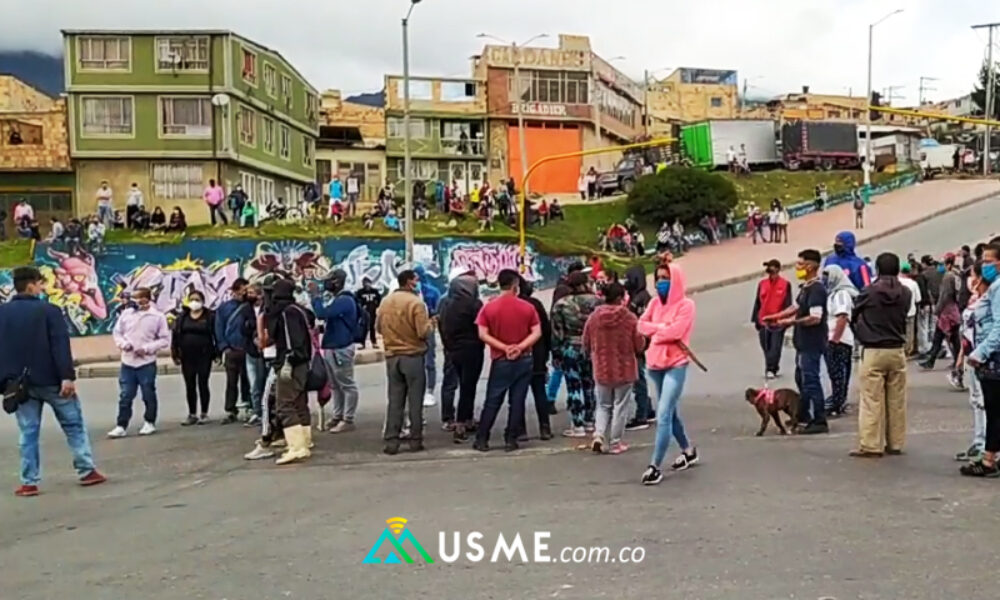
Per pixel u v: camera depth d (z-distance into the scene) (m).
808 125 69.50
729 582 5.88
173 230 37.84
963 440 10.32
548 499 8.09
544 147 68.38
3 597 6.04
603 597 5.69
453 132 67.19
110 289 33.97
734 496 8.02
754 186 62.50
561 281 12.48
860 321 9.54
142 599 5.92
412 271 10.77
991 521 7.12
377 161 66.62
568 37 71.56
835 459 9.41
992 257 8.87
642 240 46.28
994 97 98.38
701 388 15.79
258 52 53.22
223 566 6.52
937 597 5.57
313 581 6.15
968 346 9.35
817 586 5.78
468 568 6.31
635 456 9.88
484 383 17.22
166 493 8.92
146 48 49.31
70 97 49.09
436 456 10.32
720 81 102.00
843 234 11.74
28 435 9.09
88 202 49.69
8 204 49.44
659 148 69.69
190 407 13.37
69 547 7.13
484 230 42.44
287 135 58.22
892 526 7.03
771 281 16.02
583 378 11.24
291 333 10.27
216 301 35.31
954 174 74.00
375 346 23.58
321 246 37.38
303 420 10.34
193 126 49.66
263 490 8.88
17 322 9.01
